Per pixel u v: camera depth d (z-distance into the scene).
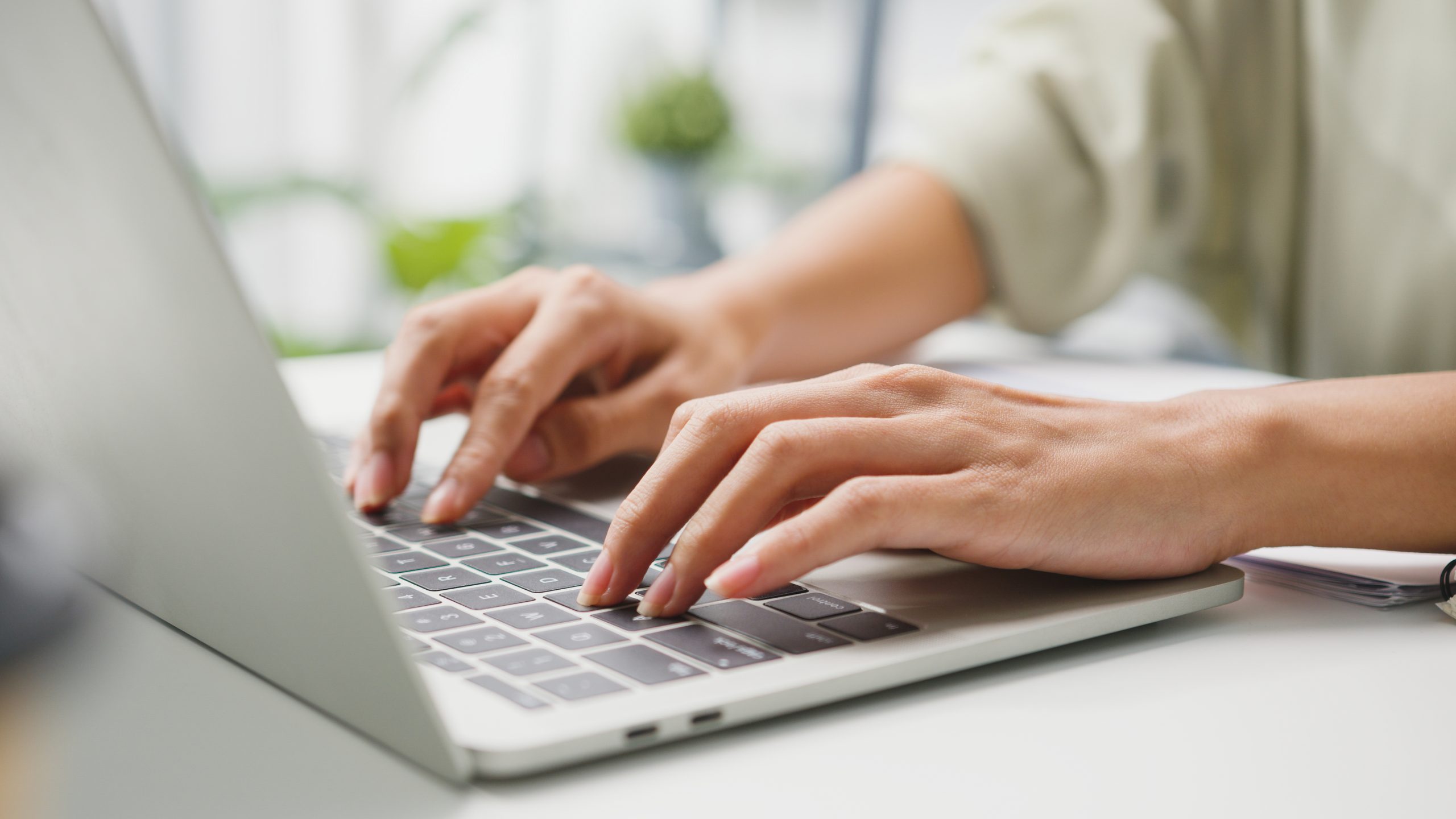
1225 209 0.99
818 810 0.25
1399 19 0.89
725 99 2.11
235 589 0.29
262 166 2.41
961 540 0.36
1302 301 0.98
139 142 0.20
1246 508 0.40
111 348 0.26
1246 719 0.30
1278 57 0.96
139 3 2.25
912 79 2.49
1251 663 0.34
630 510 0.36
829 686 0.30
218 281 0.21
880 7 2.52
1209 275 1.01
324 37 2.42
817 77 2.61
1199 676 0.33
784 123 2.64
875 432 0.38
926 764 0.27
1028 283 0.90
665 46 2.67
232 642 0.31
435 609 0.34
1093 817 0.25
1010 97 0.92
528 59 2.60
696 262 2.19
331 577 0.24
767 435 0.36
